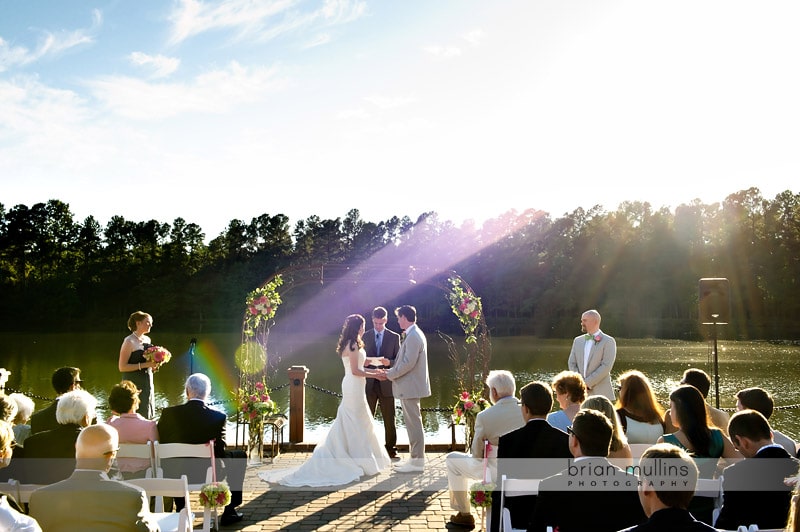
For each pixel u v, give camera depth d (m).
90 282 60.28
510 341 41.72
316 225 69.88
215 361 32.22
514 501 3.90
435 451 8.04
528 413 3.96
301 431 8.15
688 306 56.00
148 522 3.02
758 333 46.28
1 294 56.50
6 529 2.54
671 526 2.31
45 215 65.81
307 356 32.28
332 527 5.17
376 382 7.69
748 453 3.49
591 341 7.11
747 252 54.38
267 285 8.12
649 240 56.44
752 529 3.04
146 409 7.04
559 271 56.44
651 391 4.42
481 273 57.62
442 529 5.14
